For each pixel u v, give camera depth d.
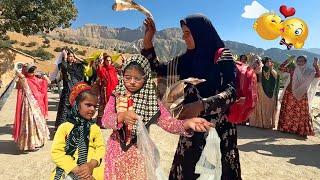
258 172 6.38
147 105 3.09
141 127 2.98
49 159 6.84
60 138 3.27
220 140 3.24
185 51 3.35
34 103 7.51
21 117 7.37
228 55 3.16
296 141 9.28
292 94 10.19
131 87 3.08
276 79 10.91
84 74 8.71
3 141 8.37
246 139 9.31
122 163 3.05
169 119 3.05
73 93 3.34
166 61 3.44
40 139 7.54
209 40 3.18
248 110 3.34
